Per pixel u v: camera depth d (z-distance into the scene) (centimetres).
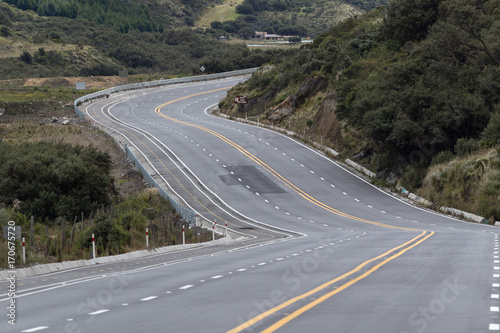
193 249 3191
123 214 3866
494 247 2553
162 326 1046
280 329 996
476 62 6581
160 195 5206
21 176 4388
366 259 2141
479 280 1566
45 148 5562
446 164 5488
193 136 8006
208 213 4925
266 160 6800
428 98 5941
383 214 4894
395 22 8306
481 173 5000
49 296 1486
